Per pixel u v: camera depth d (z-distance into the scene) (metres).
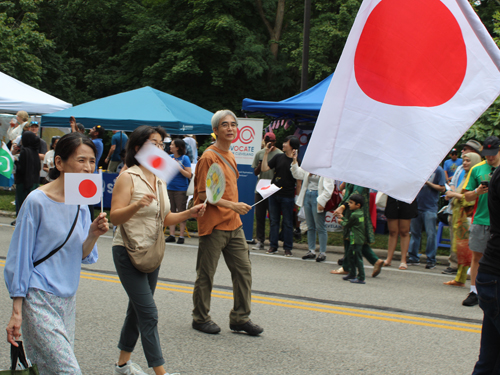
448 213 7.91
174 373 3.34
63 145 2.46
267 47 25.52
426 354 4.25
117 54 29.50
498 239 2.92
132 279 3.31
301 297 5.96
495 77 3.24
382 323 5.08
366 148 3.33
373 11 3.31
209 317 4.61
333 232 10.65
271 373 3.73
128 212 3.05
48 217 2.45
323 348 4.30
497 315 2.90
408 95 3.29
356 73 3.35
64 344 2.43
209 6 23.83
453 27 3.25
